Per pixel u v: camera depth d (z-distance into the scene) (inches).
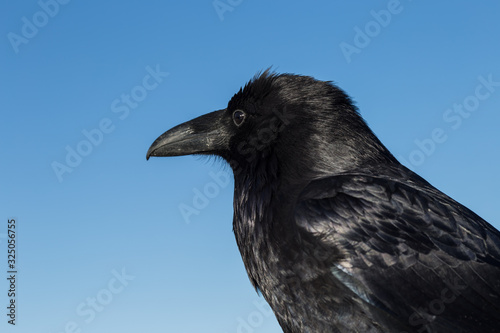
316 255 90.0
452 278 89.5
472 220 90.4
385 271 89.7
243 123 93.2
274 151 92.0
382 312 89.7
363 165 91.7
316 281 90.1
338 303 89.9
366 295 89.7
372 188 90.6
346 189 90.7
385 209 90.3
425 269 89.6
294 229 90.4
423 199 90.4
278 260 90.8
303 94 92.4
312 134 91.8
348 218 90.1
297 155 91.7
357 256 89.8
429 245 89.8
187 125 94.6
